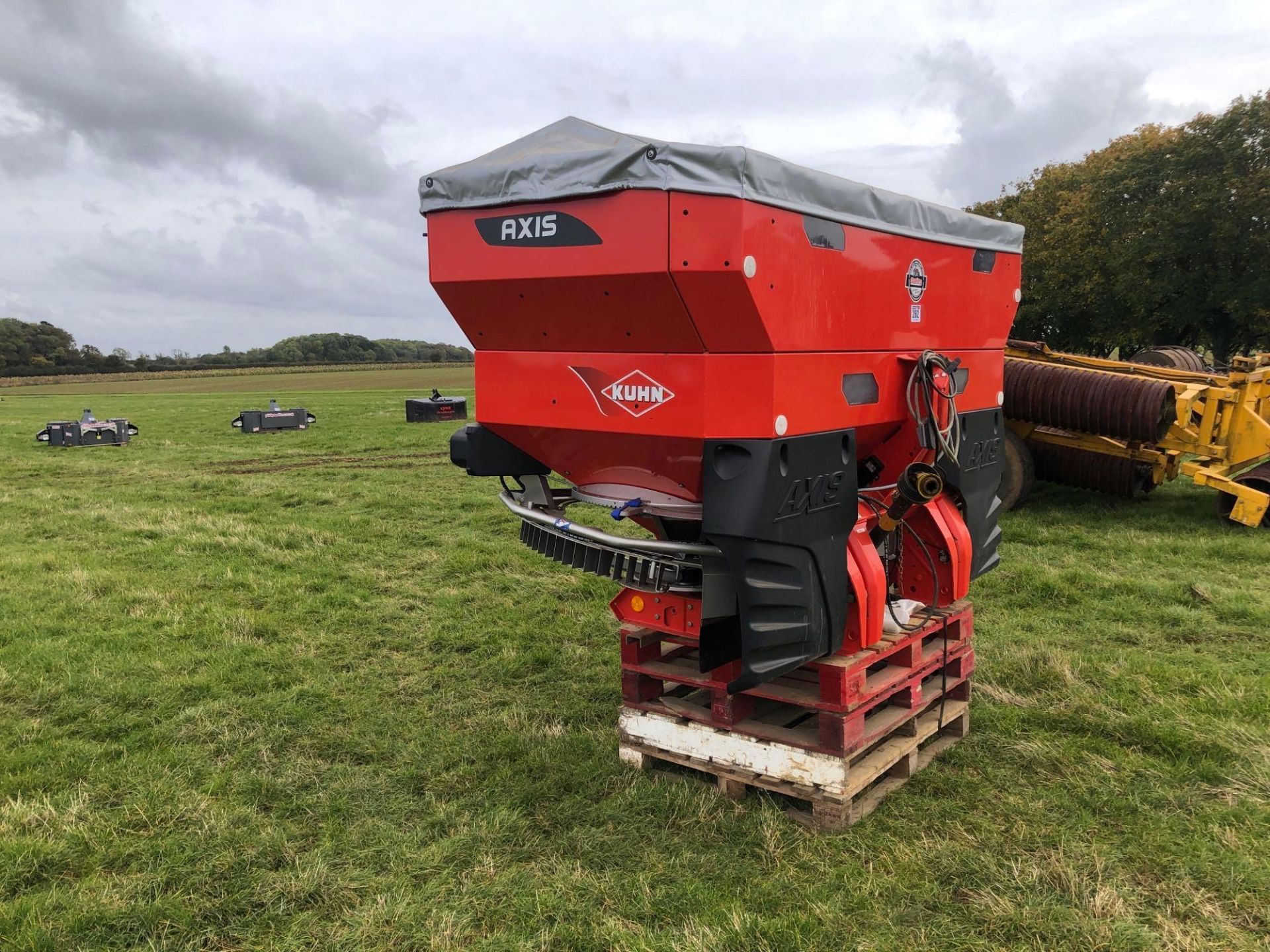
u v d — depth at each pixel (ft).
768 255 10.04
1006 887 10.65
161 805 13.10
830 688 11.89
